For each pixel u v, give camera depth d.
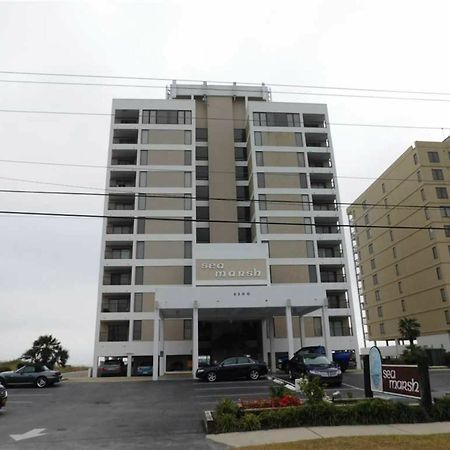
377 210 74.69
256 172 54.44
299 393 19.06
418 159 62.28
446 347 55.72
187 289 31.31
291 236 51.91
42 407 17.31
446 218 59.50
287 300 31.47
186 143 54.53
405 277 65.62
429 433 9.91
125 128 54.66
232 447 9.38
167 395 20.14
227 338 46.56
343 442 9.10
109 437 11.06
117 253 51.09
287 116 57.53
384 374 13.52
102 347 45.44
